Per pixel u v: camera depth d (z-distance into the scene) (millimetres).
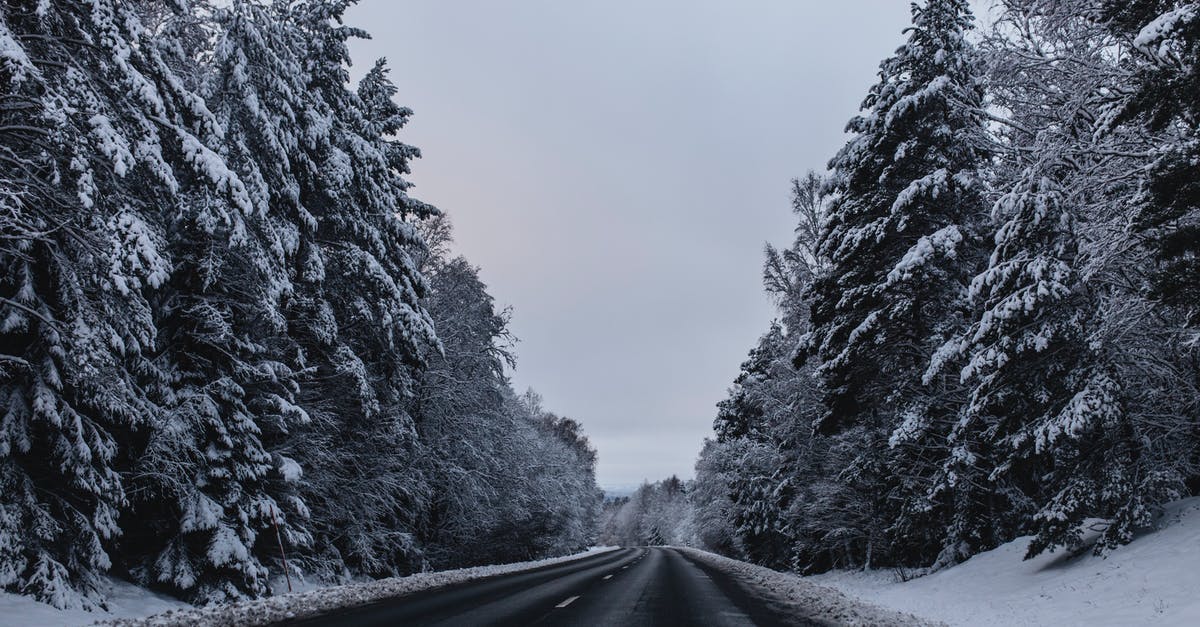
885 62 20891
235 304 14391
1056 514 12984
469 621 9172
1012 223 13734
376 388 21891
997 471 14750
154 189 12734
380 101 23688
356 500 20781
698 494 58250
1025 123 15938
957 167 19344
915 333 20344
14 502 10109
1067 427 12367
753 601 13008
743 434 43156
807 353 24438
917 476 19797
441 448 25453
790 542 36219
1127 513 12375
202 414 13266
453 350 27297
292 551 16594
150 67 11508
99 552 10805
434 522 27078
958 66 18594
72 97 10047
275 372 15211
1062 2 13195
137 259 10695
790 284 27891
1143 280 12320
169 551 12578
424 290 22469
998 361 13758
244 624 8789
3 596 9281
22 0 10172
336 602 11758
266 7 16750
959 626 10555
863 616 10641
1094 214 12953
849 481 22969
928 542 20812
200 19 15359
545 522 39500
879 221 20141
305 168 17578
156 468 12484
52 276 10812
